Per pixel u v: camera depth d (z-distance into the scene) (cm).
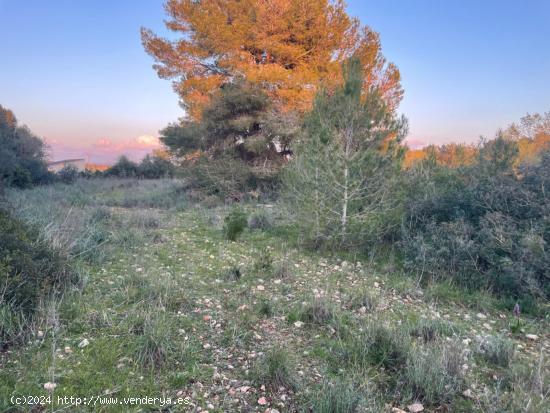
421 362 294
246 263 616
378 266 634
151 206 1352
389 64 1581
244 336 358
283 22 1488
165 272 539
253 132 1451
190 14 1598
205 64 1698
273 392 275
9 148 2055
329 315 409
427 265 579
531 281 471
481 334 387
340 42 1597
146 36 1691
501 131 894
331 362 319
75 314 371
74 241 579
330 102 738
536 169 597
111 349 313
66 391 258
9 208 645
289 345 348
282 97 1465
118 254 628
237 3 1547
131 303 417
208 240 781
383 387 287
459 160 1134
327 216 701
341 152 690
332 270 607
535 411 245
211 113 1413
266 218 915
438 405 268
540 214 536
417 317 431
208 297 456
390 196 695
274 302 446
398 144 701
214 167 1345
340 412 245
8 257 371
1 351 302
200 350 330
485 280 528
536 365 322
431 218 687
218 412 252
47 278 402
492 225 558
